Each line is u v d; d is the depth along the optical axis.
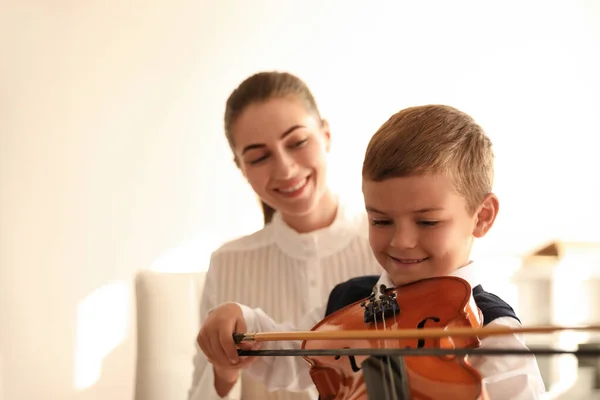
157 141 1.83
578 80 1.91
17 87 1.76
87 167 1.81
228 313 0.77
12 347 1.78
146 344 1.27
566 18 1.90
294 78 1.07
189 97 1.83
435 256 0.67
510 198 1.87
